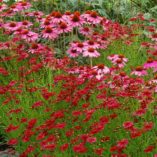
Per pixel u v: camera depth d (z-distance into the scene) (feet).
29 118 10.62
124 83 10.46
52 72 12.08
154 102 10.26
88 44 12.07
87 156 9.72
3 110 11.02
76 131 10.02
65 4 14.78
